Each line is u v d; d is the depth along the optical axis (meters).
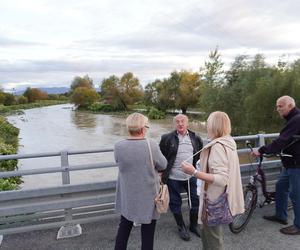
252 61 27.03
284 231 4.03
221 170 2.63
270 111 22.86
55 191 4.01
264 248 3.68
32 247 3.74
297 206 3.93
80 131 34.88
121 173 2.90
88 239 3.92
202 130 33.22
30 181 12.03
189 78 57.44
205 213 2.79
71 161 16.36
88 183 4.16
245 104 24.20
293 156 3.84
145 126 2.90
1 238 3.89
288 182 4.14
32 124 45.88
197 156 3.99
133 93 78.56
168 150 3.99
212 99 28.03
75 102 91.88
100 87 90.81
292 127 3.75
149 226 2.95
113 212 4.43
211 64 29.22
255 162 5.12
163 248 3.70
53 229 4.17
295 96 21.53
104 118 57.00
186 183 4.01
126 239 3.05
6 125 29.72
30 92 125.56
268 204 4.89
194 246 3.75
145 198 2.85
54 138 29.14
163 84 61.56
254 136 4.91
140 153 2.82
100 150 4.23
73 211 4.19
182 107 59.34
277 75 23.20
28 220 4.08
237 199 2.78
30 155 3.92
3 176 3.81
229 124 2.80
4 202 3.88
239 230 4.04
